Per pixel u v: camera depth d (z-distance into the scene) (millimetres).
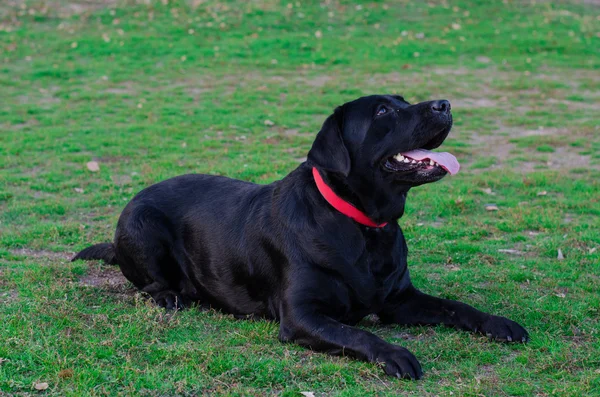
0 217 8859
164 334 5262
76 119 15125
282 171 11086
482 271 6945
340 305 5199
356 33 23656
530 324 5539
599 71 20344
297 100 16906
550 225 8547
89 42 22234
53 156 12211
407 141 5070
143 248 6121
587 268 7074
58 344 4883
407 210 9133
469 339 5191
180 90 17734
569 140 13641
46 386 4312
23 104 16359
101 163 11742
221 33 23469
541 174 11039
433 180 5102
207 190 6250
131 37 22703
